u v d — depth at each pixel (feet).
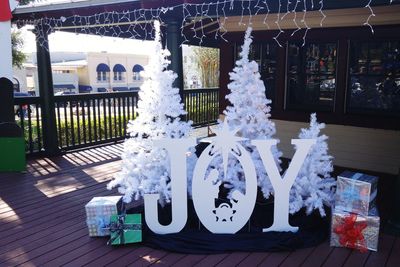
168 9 12.18
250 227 10.09
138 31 20.15
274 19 17.71
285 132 18.45
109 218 9.80
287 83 18.17
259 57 18.84
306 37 17.16
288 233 9.71
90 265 8.52
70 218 11.19
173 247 9.18
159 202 10.55
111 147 21.17
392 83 15.60
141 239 9.46
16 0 15.79
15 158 16.08
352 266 8.45
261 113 10.85
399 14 14.83
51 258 8.83
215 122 28.37
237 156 9.48
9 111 16.03
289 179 9.60
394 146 15.79
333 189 10.88
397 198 10.10
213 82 52.70
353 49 16.26
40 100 18.43
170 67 12.90
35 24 17.20
